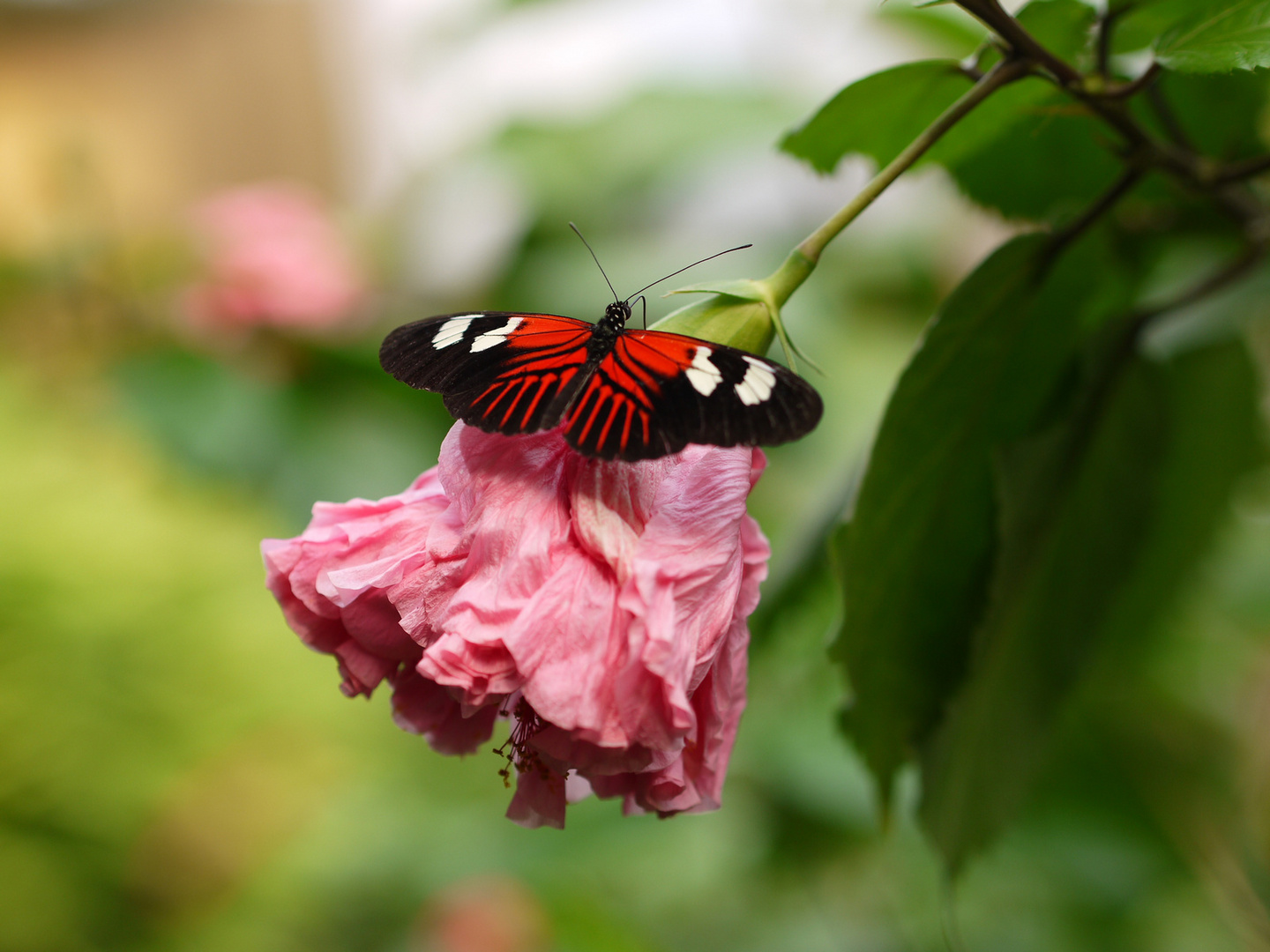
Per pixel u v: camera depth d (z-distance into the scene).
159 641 1.11
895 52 0.75
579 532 0.35
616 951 0.57
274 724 1.14
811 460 0.68
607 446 0.35
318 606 0.36
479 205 0.83
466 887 0.75
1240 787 0.58
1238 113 0.42
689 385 0.35
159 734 1.11
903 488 0.40
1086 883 0.59
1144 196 0.43
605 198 0.72
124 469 1.12
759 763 0.61
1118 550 0.43
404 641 0.36
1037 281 0.39
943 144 0.41
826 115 0.40
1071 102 0.40
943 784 0.41
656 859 0.69
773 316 0.36
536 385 0.36
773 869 0.64
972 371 0.40
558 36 0.91
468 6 0.81
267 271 0.67
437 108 1.01
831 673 0.59
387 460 0.66
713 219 0.77
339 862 0.91
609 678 0.35
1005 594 0.40
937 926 0.65
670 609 0.35
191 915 1.05
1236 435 0.47
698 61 0.77
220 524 1.15
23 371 1.03
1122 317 0.42
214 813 1.10
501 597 0.35
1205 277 0.45
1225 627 0.65
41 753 1.06
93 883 1.05
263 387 0.67
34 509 1.11
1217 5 0.36
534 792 0.37
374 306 0.74
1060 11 0.38
